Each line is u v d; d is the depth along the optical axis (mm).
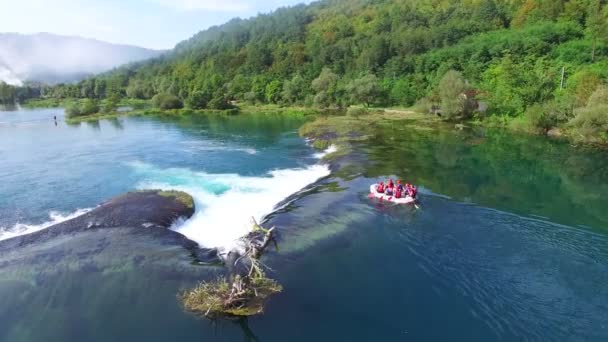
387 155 44188
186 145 54250
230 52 177375
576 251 21469
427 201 29188
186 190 33625
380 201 28641
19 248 21828
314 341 14773
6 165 43656
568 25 87500
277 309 16438
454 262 20297
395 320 15961
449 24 117062
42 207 30562
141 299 17109
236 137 60719
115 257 20438
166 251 21078
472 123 69500
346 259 20422
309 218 24984
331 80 106312
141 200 28734
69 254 20859
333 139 53938
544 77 67875
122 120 87000
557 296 17344
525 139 55344
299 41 169000
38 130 71625
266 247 21250
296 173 38719
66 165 43375
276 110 103000
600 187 33875
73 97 168750
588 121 48281
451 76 73375
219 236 24297
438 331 15336
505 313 16297
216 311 16156
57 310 16625
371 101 96125
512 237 23156
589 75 60500
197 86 130000
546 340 14711
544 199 30422
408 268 19719
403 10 146875
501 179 35844
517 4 115500
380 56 113375
